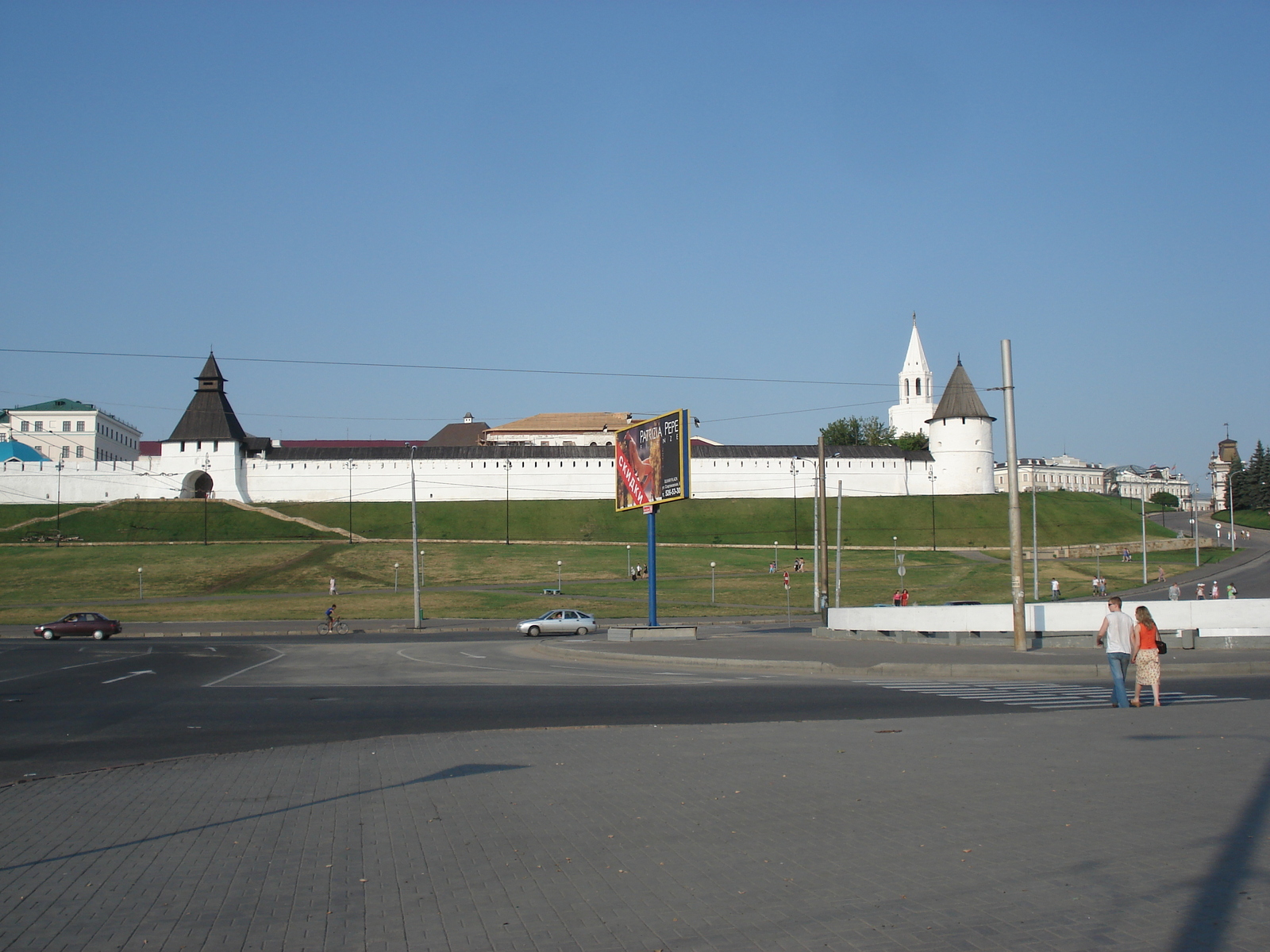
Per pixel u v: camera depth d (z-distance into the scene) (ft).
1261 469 488.02
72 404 539.70
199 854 26.25
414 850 26.21
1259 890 20.58
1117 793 29.81
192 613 216.33
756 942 18.74
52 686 82.12
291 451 414.62
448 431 577.02
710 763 37.42
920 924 19.27
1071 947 17.88
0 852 26.84
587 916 20.52
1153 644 50.98
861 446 478.18
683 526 385.70
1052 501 432.25
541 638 154.20
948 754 37.63
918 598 239.30
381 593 250.98
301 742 49.21
